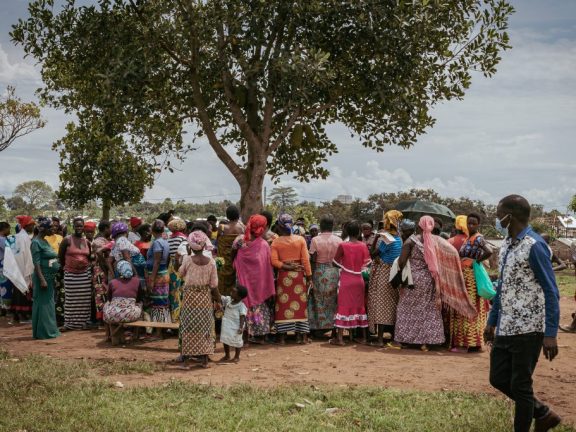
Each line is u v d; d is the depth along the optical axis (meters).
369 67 14.09
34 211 112.00
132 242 12.17
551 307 4.99
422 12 13.26
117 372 7.97
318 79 12.94
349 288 10.32
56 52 14.73
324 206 80.19
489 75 14.58
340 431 5.64
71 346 10.08
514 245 5.24
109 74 12.95
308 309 10.87
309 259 10.44
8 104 30.17
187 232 12.02
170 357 9.20
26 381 7.12
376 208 77.69
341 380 7.82
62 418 5.82
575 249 14.45
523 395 5.12
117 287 10.12
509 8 14.07
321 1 13.30
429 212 17.44
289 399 6.68
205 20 13.16
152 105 13.97
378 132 16.41
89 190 24.53
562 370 8.64
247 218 14.63
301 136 15.11
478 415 6.17
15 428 5.51
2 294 12.88
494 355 5.36
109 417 5.86
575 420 6.20
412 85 14.32
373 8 13.05
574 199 45.38
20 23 14.23
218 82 14.91
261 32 13.31
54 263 10.90
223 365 8.67
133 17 14.34
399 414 6.21
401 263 9.85
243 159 17.28
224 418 5.95
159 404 6.39
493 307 5.48
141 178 24.39
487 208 74.25
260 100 14.65
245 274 10.16
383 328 10.34
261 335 10.43
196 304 8.40
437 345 10.32
